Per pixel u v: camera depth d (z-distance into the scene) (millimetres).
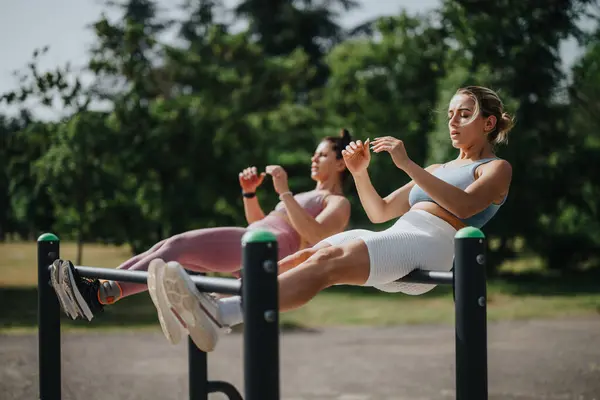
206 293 2693
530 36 20656
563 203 22391
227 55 24141
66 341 9969
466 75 18594
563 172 21125
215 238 3734
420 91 22438
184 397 6297
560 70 21062
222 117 19641
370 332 11070
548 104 21594
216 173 18891
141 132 17922
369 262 2854
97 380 7074
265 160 19891
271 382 2281
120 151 17328
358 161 3490
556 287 18578
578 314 13391
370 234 2973
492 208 3117
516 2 20297
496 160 3111
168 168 18344
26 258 27453
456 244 2617
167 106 19172
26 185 17016
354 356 8711
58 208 17500
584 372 7504
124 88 21656
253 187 4594
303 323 12164
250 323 2289
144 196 18516
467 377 2578
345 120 23141
